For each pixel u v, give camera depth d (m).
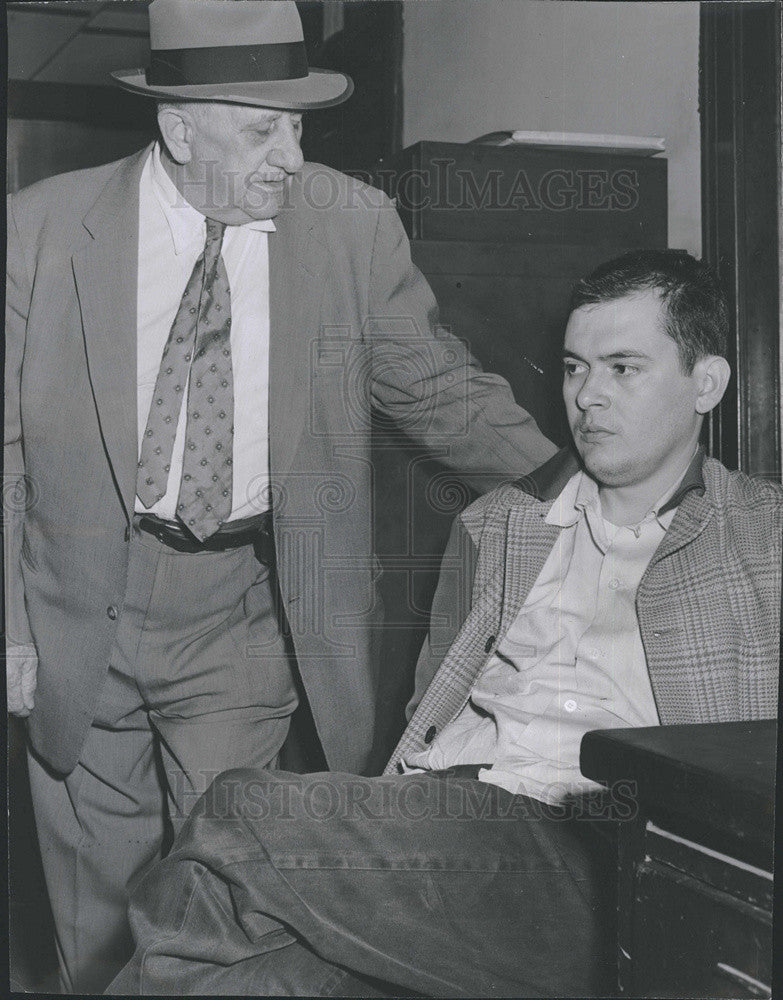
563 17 1.72
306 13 1.76
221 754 1.54
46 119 2.84
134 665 1.52
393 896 1.04
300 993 1.05
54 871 1.63
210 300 1.47
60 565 1.50
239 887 1.02
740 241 1.52
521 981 1.03
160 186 1.47
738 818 0.69
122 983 1.07
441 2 1.76
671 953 0.78
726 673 1.20
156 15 1.42
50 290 1.47
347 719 1.55
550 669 1.25
